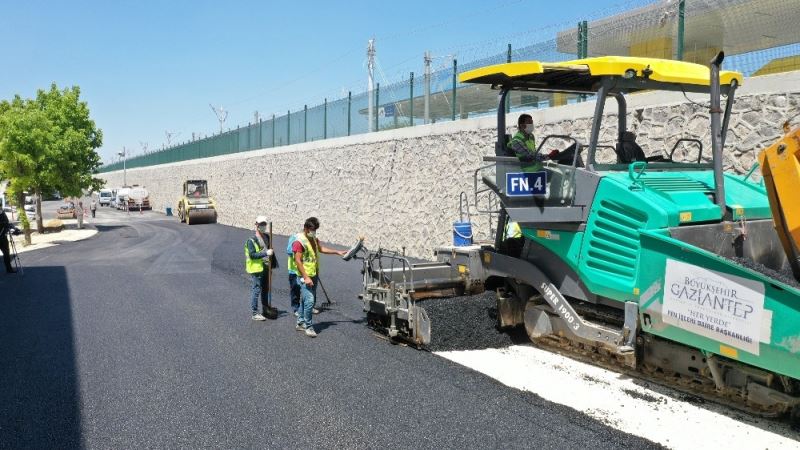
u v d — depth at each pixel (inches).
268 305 346.0
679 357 204.2
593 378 229.1
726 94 244.4
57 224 1181.1
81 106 1159.6
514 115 485.4
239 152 1230.3
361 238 318.0
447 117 583.5
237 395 220.8
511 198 250.2
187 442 182.1
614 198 211.9
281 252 681.0
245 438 184.2
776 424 185.8
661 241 194.2
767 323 167.8
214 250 724.0
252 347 284.7
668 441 174.9
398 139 634.2
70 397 220.7
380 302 294.8
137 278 508.1
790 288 162.2
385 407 206.2
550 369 241.3
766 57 332.8
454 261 299.3
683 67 231.6
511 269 259.4
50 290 454.3
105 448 178.4
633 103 388.8
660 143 372.2
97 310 374.0
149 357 270.4
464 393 217.0
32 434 188.9
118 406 211.5
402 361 257.6
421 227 601.0
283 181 970.1
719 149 209.6
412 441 179.5
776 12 346.3
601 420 190.5
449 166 556.4
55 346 290.4
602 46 438.6
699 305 184.2
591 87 273.0
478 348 271.7
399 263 563.5
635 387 218.8
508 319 274.7
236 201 1226.6
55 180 1062.4
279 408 207.6
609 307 224.7
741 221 210.7
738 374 188.9
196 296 418.6
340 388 226.1
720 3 368.5
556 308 237.5
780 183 188.7
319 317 347.3
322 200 826.2
